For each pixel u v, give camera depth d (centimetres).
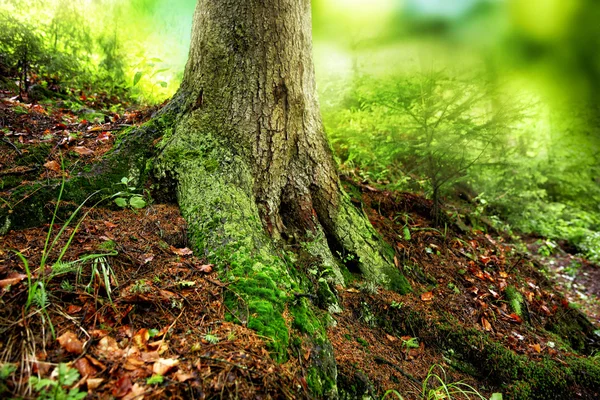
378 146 491
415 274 376
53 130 374
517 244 617
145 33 771
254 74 321
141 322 190
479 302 371
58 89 534
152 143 332
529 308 407
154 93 643
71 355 161
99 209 280
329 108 651
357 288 328
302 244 326
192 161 307
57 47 625
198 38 338
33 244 226
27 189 261
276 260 262
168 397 153
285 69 328
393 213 460
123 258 233
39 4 627
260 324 205
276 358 192
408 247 409
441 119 421
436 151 428
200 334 192
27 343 159
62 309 182
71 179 286
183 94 348
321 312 281
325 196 354
